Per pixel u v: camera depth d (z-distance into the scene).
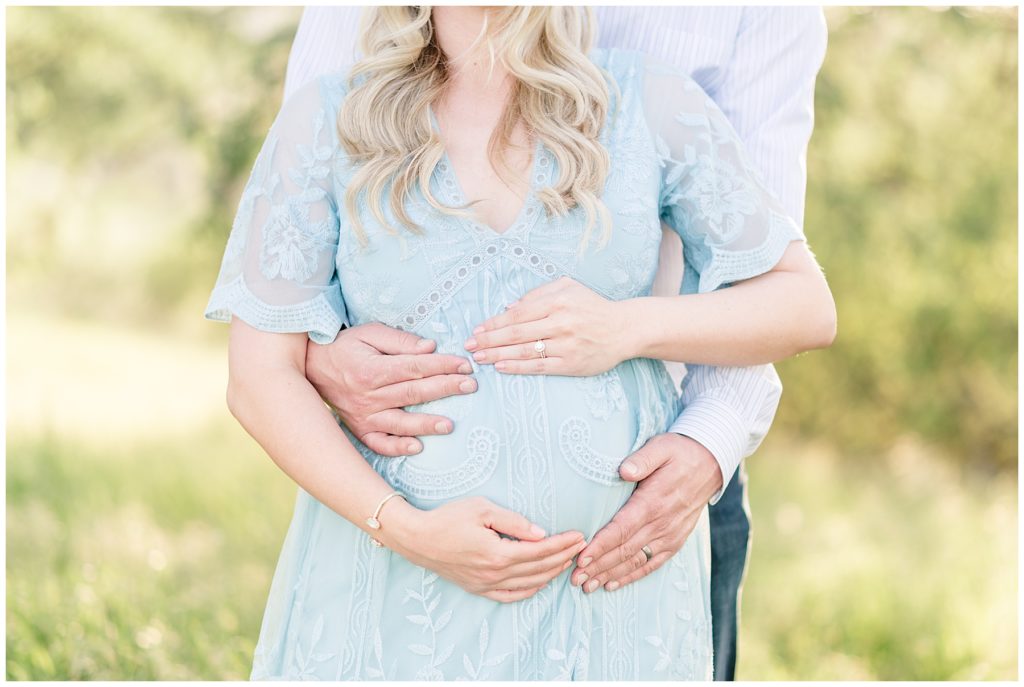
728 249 1.96
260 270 1.89
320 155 1.89
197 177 8.35
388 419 1.86
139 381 8.60
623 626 1.89
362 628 1.85
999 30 7.15
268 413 1.86
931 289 7.57
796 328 1.97
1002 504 6.91
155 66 7.39
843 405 8.07
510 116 1.88
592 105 1.90
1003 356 7.69
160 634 3.30
